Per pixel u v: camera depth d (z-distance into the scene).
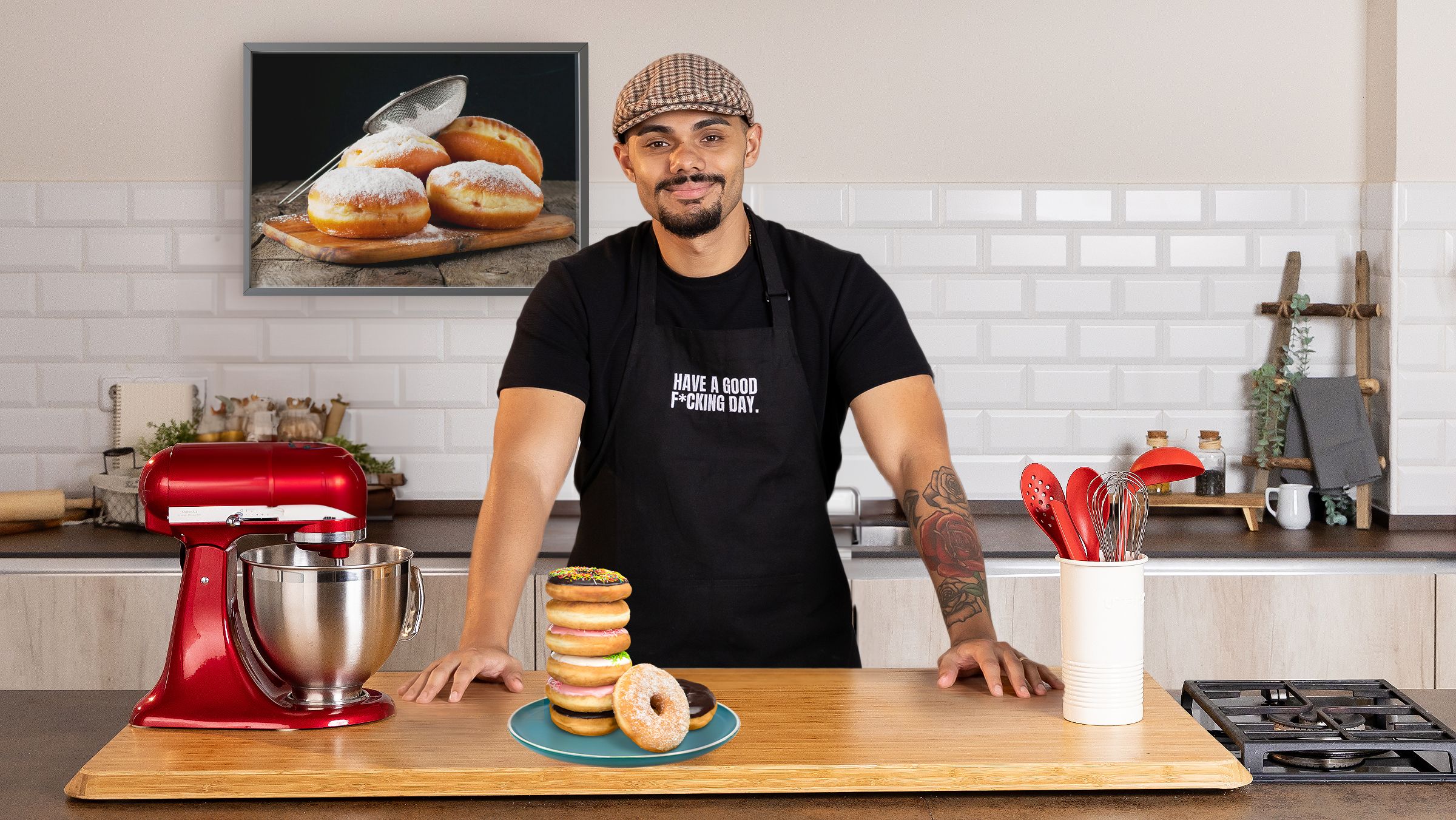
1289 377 3.18
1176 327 3.26
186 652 1.27
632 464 1.86
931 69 3.22
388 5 3.19
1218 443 3.14
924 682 1.44
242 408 3.12
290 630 1.25
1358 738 1.22
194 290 3.24
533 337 1.81
